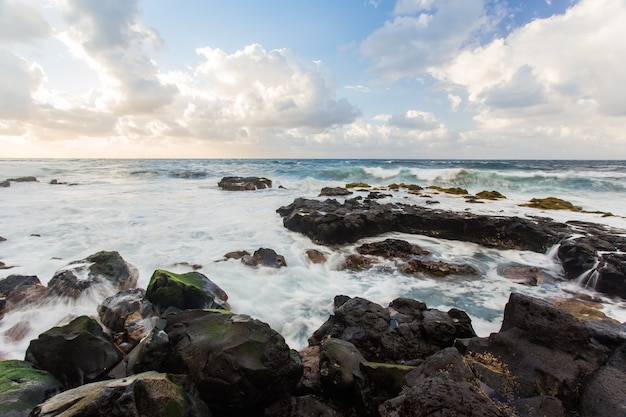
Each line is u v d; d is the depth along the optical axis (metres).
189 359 4.27
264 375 4.15
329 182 30.33
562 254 9.98
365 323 5.79
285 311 7.20
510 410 3.47
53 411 3.04
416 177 31.72
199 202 19.25
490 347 4.58
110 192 22.98
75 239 11.29
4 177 31.94
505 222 12.23
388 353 5.35
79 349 4.48
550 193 23.75
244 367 4.07
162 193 22.95
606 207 18.20
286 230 13.37
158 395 3.24
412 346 5.50
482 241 12.38
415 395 3.12
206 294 6.41
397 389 4.23
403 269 9.66
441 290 8.49
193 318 5.04
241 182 27.02
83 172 40.19
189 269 9.02
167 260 9.52
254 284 8.40
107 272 7.40
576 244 9.76
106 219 14.23
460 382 3.16
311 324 6.72
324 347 4.86
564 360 4.09
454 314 6.07
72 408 2.98
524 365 4.14
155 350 4.42
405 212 14.29
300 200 17.22
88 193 22.17
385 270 9.72
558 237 11.06
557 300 8.02
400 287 8.63
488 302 7.89
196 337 4.56
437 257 10.93
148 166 55.34
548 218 13.77
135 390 3.13
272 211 17.05
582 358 4.09
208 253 10.26
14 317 6.16
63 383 4.30
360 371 4.43
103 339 4.75
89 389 3.35
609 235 10.84
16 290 6.71
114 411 2.97
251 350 4.29
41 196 20.44
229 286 8.15
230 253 10.01
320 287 8.52
